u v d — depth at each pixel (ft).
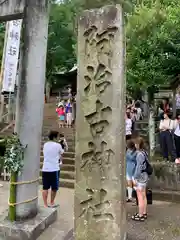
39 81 16.06
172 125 27.55
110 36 12.01
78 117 12.42
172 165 23.09
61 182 26.50
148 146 30.66
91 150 12.17
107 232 11.93
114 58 11.94
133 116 36.40
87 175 12.26
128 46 29.22
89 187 12.21
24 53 15.81
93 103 12.15
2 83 33.19
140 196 18.48
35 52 15.87
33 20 15.84
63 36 60.49
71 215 18.70
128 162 21.25
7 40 32.27
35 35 15.85
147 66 28.37
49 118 52.26
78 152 12.40
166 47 29.30
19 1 16.05
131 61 29.25
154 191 23.00
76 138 12.46
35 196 16.17
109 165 11.94
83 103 12.34
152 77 28.71
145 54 29.09
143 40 28.84
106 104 11.98
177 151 26.84
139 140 18.85
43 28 16.25
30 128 15.66
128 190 21.71
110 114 11.96
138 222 18.06
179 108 38.52
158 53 29.17
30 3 15.88
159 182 23.36
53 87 74.64
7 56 32.19
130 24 28.53
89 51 12.30
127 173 21.43
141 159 18.44
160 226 17.44
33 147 15.81
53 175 19.40
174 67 30.07
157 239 15.65
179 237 15.92
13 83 32.94
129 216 19.07
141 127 38.52
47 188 19.43
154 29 28.63
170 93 40.01
